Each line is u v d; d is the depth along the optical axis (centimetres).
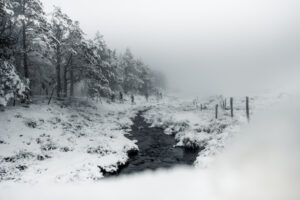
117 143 2184
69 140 2036
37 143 1816
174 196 1064
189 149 2300
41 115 2369
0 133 1766
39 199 1071
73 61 3541
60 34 3195
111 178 1470
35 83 3497
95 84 3672
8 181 1268
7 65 1853
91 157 1745
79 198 1091
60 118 2525
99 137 2297
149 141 2591
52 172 1434
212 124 2714
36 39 2889
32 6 2625
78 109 3216
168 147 2383
